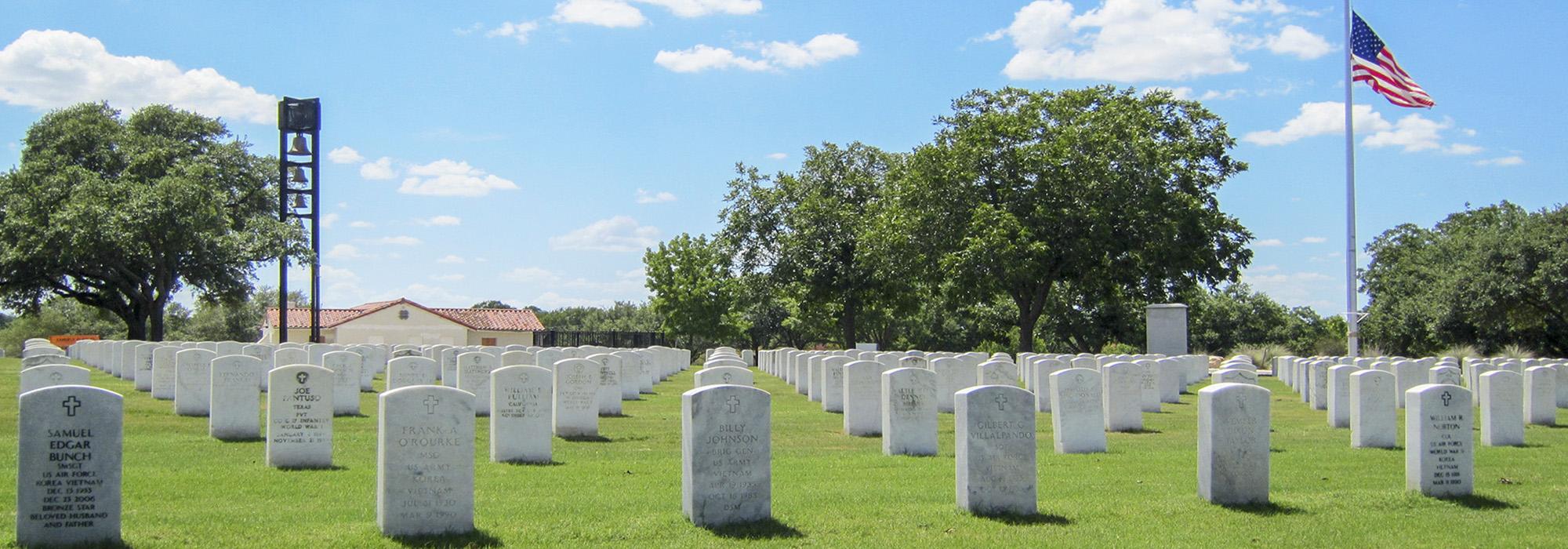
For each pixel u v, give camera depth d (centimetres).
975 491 1191
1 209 4953
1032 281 4412
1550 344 5606
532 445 1600
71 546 967
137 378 2723
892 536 1089
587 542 1043
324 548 990
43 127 5428
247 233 4697
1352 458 1700
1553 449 1841
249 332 9300
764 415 1143
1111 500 1293
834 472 1525
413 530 1045
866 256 5075
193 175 4816
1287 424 2355
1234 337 8306
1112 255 4300
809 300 5825
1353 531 1140
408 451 1046
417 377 2327
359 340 6806
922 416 1747
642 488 1352
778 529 1107
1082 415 1809
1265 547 1077
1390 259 7931
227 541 1006
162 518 1109
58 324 8888
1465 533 1138
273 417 1496
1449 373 2403
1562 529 1156
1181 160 4588
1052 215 4275
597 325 10681
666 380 3900
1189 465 1622
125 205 4597
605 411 2388
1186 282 4434
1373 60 3278
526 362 2639
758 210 5884
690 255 6688
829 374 2552
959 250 4334
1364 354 5266
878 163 5906
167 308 10144
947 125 4794
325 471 1477
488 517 1139
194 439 1794
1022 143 4409
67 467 969
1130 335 7238
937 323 8256
